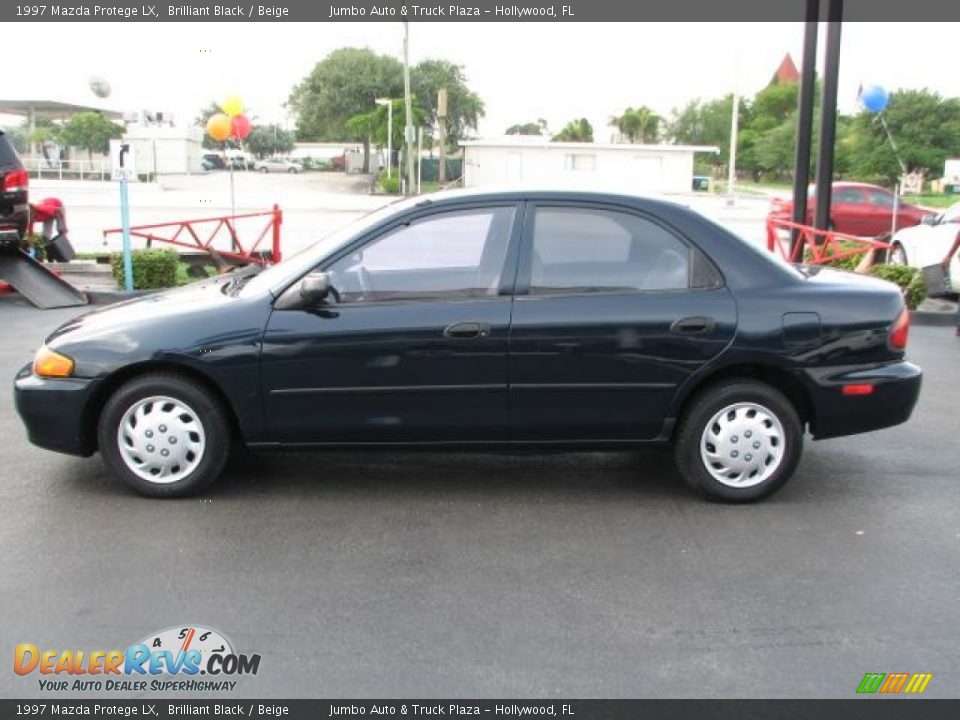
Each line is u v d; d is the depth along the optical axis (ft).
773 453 16.80
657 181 132.77
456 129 237.86
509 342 16.22
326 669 11.54
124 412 16.75
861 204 79.20
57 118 190.19
